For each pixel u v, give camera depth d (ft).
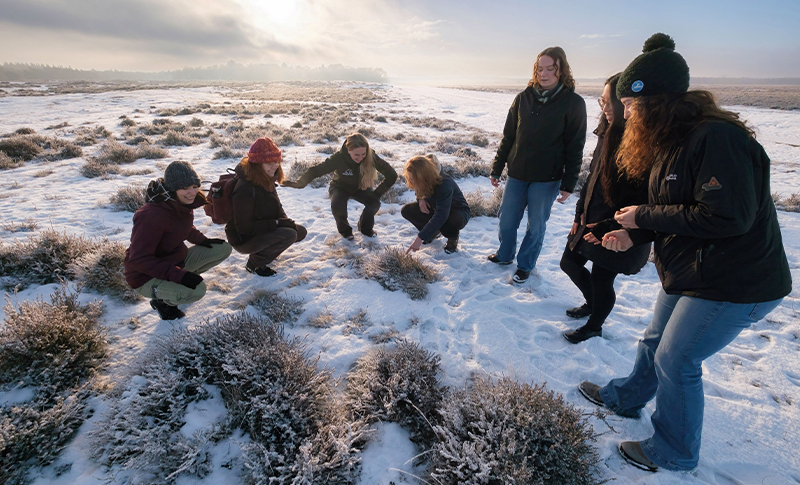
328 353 9.78
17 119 57.82
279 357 8.25
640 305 12.56
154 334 10.07
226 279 13.10
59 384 7.95
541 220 12.67
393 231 17.92
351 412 8.04
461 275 13.98
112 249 12.69
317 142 43.57
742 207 4.88
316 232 17.53
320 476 6.46
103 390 8.26
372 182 15.67
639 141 5.93
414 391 8.02
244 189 11.76
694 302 5.85
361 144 14.49
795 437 7.64
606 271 9.20
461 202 15.03
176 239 10.13
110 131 49.26
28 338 8.28
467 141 46.26
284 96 129.90
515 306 12.21
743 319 5.59
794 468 7.02
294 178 26.09
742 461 7.15
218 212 11.94
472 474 6.33
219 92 142.31
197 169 29.89
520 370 9.44
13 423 6.82
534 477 6.45
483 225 19.27
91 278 11.75
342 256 15.03
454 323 11.25
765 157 5.06
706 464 7.09
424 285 12.73
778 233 5.45
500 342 10.47
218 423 7.40
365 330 10.79
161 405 7.49
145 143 38.45
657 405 6.75
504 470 6.22
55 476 6.51
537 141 11.94
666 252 6.17
